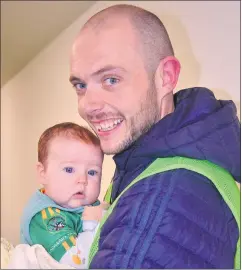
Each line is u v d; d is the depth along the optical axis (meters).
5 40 1.58
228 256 0.54
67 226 0.72
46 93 1.39
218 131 0.60
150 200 0.52
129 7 0.66
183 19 1.27
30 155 1.34
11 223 1.33
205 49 1.18
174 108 0.68
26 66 1.57
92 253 0.57
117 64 0.61
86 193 0.79
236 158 0.61
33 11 1.48
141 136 0.62
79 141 0.80
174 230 0.49
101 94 0.62
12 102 1.55
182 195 0.52
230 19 1.11
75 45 0.65
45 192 0.79
